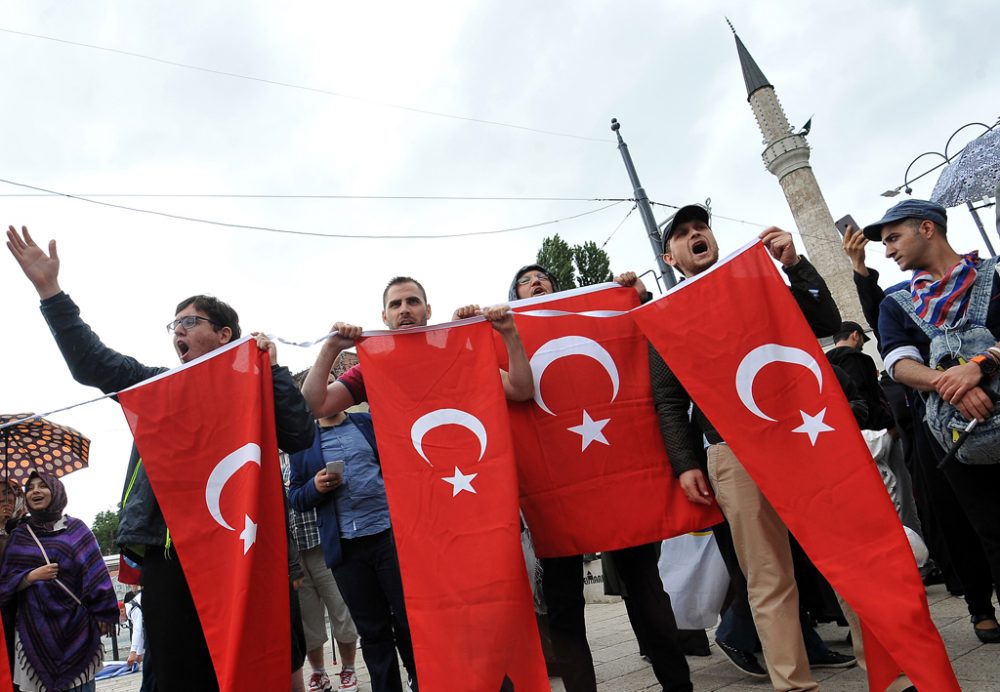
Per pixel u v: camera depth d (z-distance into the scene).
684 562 4.27
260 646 2.65
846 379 4.26
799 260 3.19
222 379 2.94
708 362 3.00
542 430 3.23
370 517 3.73
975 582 3.62
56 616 4.23
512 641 2.68
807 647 3.80
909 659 2.46
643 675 4.09
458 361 3.07
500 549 2.77
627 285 3.50
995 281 2.97
